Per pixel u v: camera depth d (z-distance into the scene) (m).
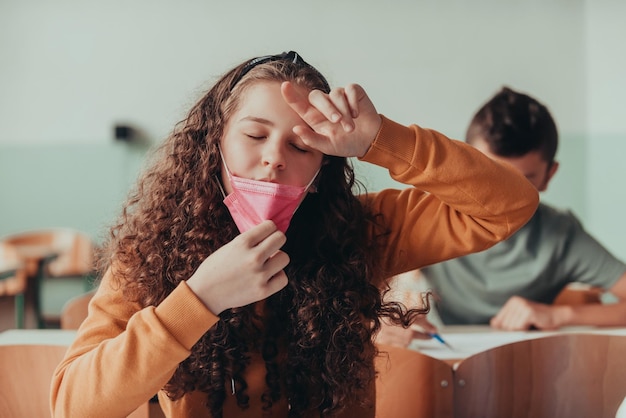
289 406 1.16
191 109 1.19
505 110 2.13
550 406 1.44
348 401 1.14
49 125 5.18
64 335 1.99
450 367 1.43
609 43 4.48
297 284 1.11
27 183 5.20
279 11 5.00
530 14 4.82
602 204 4.60
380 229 1.18
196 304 0.88
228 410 1.14
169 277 1.11
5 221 5.21
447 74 4.91
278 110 0.98
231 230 1.11
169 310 0.89
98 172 5.16
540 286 2.33
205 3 5.05
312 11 4.98
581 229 2.34
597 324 2.09
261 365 1.14
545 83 4.81
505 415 1.43
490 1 4.85
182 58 5.08
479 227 1.09
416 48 4.93
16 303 3.94
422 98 4.94
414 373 1.45
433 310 2.44
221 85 1.13
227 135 1.04
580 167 4.74
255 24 5.03
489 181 1.03
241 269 0.88
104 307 1.09
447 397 1.43
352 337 1.11
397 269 1.19
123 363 0.89
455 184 1.02
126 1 5.10
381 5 4.93
